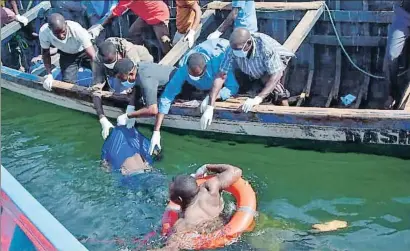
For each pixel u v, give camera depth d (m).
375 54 7.26
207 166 5.30
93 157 6.55
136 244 4.85
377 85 7.24
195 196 4.76
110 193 5.70
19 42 9.05
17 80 7.96
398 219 5.12
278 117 6.07
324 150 6.23
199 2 8.43
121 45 6.56
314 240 4.78
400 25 6.61
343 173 5.94
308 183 5.82
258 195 5.64
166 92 6.26
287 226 4.98
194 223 4.66
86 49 7.25
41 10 9.08
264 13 7.66
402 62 7.01
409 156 5.91
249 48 6.07
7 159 6.61
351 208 5.35
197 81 6.41
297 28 6.96
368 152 6.05
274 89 6.50
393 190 5.58
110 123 6.54
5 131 7.34
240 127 6.40
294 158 6.29
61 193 5.80
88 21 8.98
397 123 5.66
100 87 6.83
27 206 2.77
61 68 7.59
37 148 6.86
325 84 7.46
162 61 7.02
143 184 5.77
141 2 7.68
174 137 6.88
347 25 7.30
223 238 4.55
